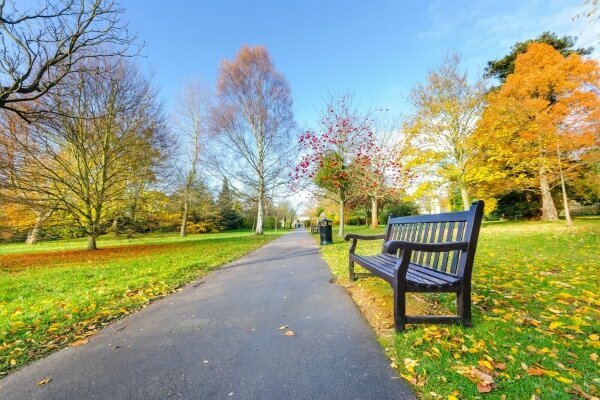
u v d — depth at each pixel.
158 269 7.59
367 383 2.07
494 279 4.54
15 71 6.92
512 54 22.84
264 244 15.54
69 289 5.75
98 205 15.47
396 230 4.89
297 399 1.93
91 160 15.78
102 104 15.46
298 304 4.12
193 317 3.79
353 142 13.99
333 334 2.98
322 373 2.24
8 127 12.94
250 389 2.08
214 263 8.51
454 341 2.53
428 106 18.19
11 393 2.19
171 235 31.98
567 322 2.78
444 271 3.20
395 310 2.79
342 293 4.59
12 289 5.93
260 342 2.89
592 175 20.08
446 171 18.31
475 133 17.34
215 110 24.64
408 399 1.86
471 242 2.81
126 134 16.28
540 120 15.90
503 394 1.80
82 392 2.15
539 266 5.26
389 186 14.82
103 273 7.48
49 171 14.24
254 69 24.44
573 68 16.64
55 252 14.38
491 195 22.58
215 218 43.03
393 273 3.13
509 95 17.88
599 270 4.76
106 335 3.30
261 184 25.75
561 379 1.88
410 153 18.73
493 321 2.90
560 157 15.77
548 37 21.72
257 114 24.92
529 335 2.54
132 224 18.84
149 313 4.07
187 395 2.04
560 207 26.48
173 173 20.73
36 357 2.80
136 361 2.61
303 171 13.83
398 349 2.50
